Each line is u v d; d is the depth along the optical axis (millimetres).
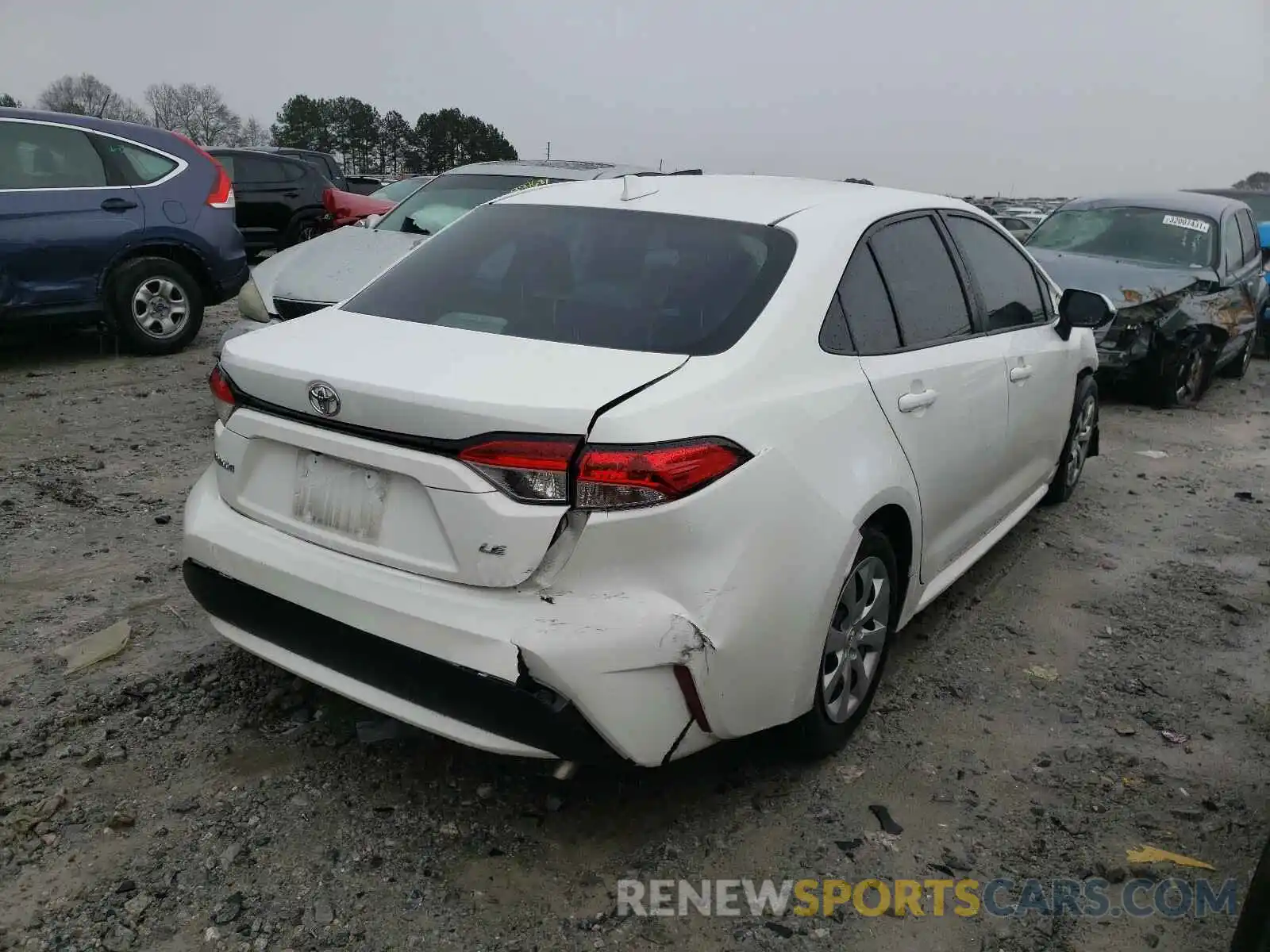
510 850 2744
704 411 2520
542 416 2359
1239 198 13461
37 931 2389
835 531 2818
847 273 3205
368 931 2443
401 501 2551
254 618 2838
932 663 3943
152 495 5230
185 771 2994
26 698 3312
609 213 3396
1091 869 2795
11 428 6344
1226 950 2535
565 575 2400
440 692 2471
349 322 3078
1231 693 3807
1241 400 9531
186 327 8797
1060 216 9867
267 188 16250
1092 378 5789
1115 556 5180
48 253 7809
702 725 2604
